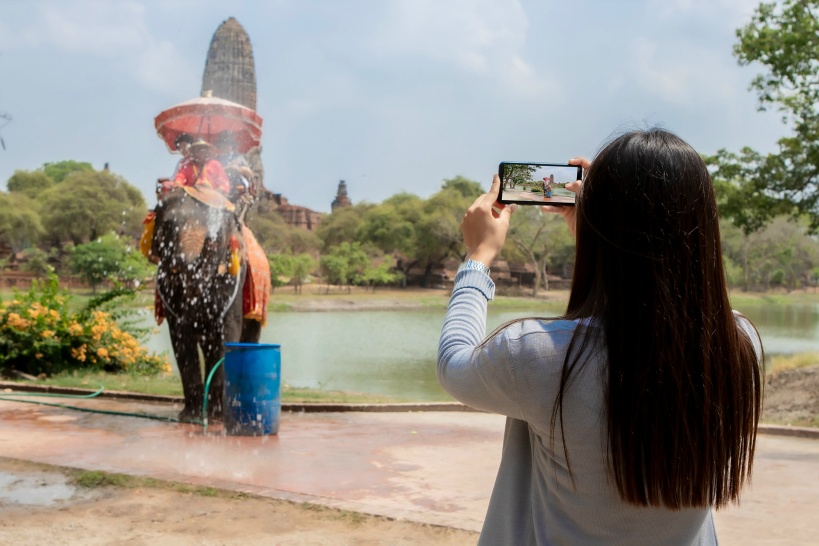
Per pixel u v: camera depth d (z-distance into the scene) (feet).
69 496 18.12
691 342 4.69
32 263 240.32
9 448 23.73
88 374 43.93
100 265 195.83
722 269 4.93
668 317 4.66
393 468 22.43
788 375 55.67
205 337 29.73
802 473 22.75
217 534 15.64
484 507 18.28
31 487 18.81
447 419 32.42
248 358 27.12
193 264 28.53
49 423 28.68
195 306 29.04
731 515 17.84
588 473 4.77
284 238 267.59
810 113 69.67
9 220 236.63
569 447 4.77
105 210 249.96
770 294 346.13
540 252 283.18
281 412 33.88
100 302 48.47
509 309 201.77
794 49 66.28
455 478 21.31
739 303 294.05
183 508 17.29
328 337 113.09
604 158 5.11
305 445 25.71
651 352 4.64
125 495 18.21
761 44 67.72
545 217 261.03
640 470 4.58
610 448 4.68
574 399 4.74
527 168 5.99
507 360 4.88
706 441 4.65
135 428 28.09
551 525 4.94
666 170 4.88
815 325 167.12
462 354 5.17
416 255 283.18
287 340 106.63
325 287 279.69
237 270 29.55
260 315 32.12
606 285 4.89
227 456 23.54
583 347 4.76
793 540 15.97
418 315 176.65
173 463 22.20
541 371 4.82
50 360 44.47
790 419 43.91
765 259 343.87
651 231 4.80
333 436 27.61
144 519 16.49
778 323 173.99
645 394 4.60
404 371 71.56
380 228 285.02
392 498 19.01
